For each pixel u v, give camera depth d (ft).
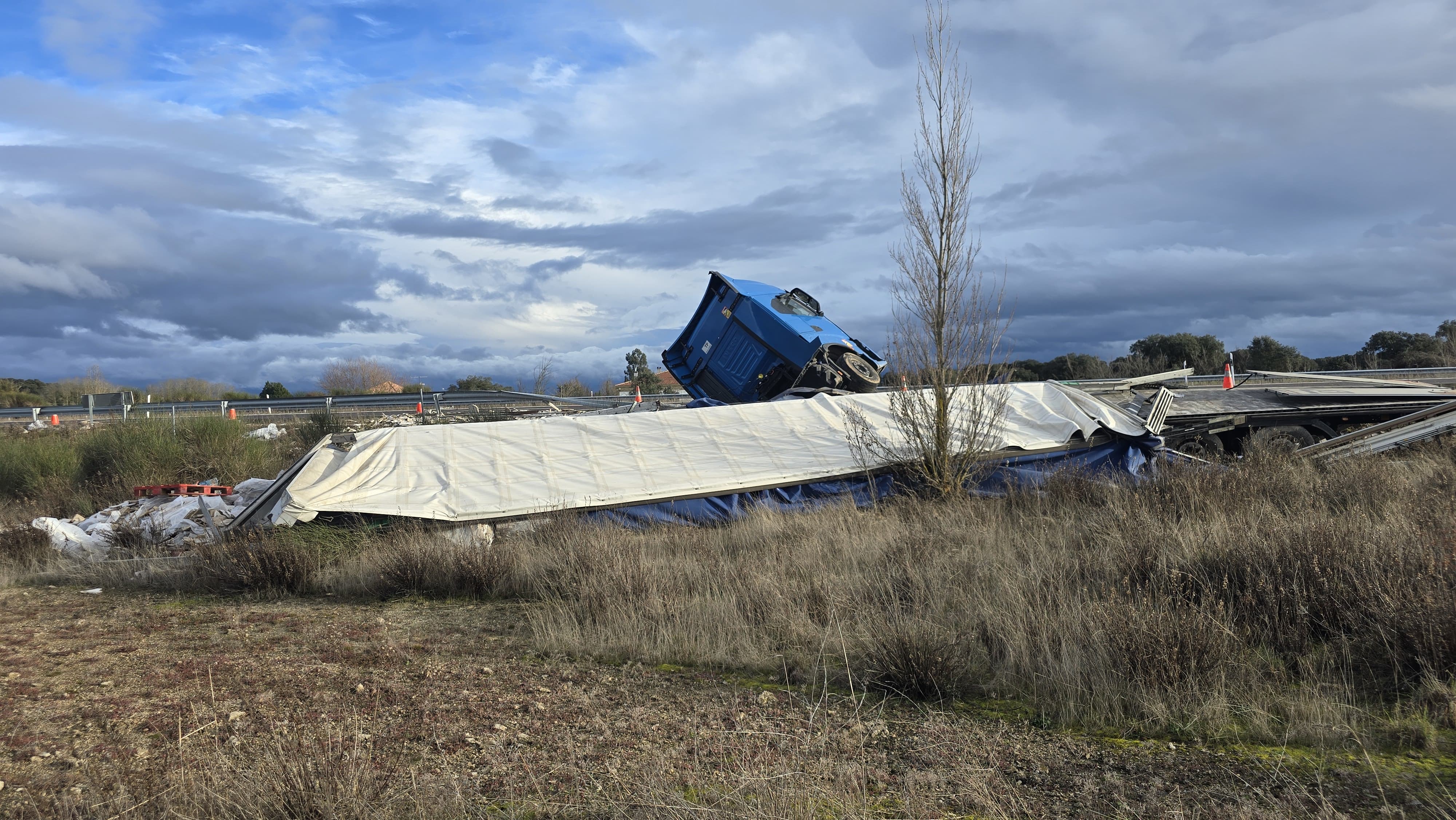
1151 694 15.14
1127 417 40.78
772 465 37.45
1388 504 26.50
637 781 12.55
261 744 13.80
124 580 30.35
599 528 31.96
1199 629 16.26
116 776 12.56
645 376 138.82
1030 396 42.63
